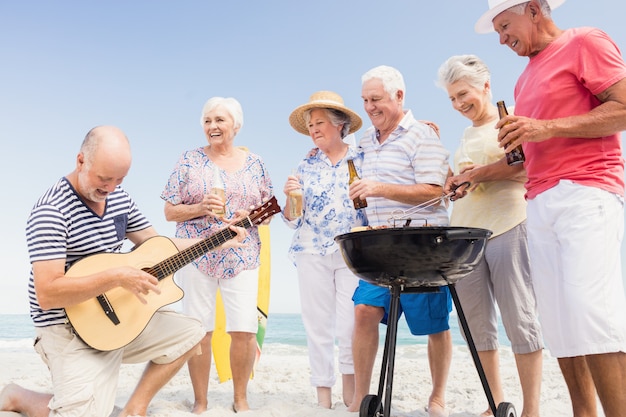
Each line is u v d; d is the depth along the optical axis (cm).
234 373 374
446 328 348
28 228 295
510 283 323
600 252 249
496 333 341
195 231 379
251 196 389
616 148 265
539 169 275
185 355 329
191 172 386
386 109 353
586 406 274
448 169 353
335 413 317
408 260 250
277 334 2191
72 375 292
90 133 298
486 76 351
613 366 243
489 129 350
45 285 285
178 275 382
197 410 367
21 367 609
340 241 273
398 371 632
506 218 328
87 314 301
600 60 257
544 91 272
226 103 389
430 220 342
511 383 530
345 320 376
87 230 312
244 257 377
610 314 243
